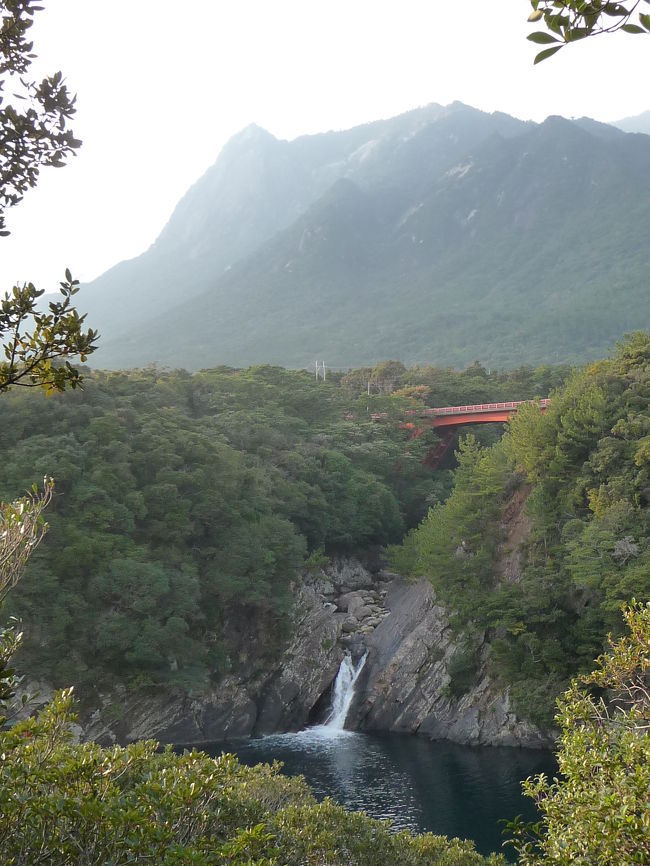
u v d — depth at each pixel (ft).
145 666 239.50
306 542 307.78
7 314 36.42
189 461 293.02
